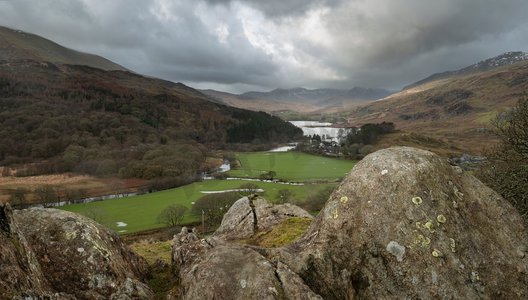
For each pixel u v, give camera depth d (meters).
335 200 11.77
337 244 10.81
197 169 105.94
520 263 10.38
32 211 11.09
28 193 91.94
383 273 10.30
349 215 11.23
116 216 79.19
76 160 112.44
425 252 10.22
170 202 86.69
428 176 11.50
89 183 99.44
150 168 101.31
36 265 9.18
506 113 27.52
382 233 10.70
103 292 9.90
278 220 21.23
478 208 11.34
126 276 10.94
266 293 9.10
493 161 28.25
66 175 106.19
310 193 86.50
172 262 13.07
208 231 69.88
